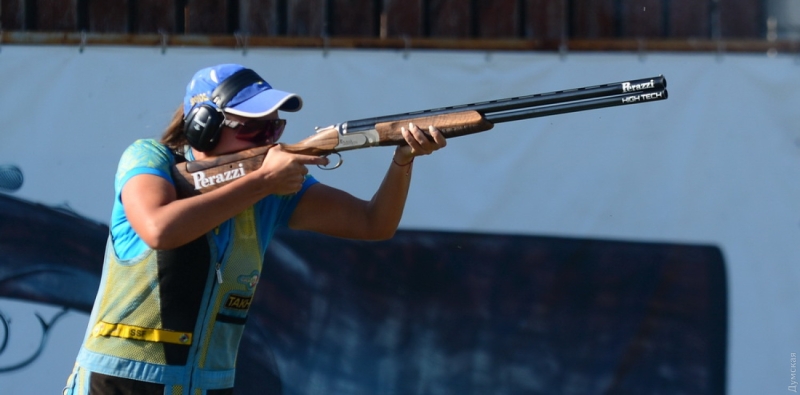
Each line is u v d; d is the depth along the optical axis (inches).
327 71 516.4
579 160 498.3
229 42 521.0
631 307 492.7
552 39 511.2
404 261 505.0
